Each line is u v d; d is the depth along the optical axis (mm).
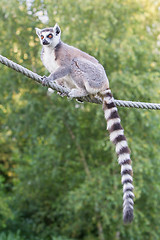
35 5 10430
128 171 4867
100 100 5867
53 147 12180
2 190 15289
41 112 11812
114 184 11125
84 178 12141
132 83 10516
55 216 13906
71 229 12758
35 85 10969
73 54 5934
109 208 11039
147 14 11680
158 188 11117
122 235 12328
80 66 5812
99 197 10805
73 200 11258
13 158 14352
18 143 14188
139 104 5832
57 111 11453
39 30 6043
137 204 11773
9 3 10273
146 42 11422
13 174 15883
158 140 11906
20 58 10203
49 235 13453
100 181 10961
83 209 12172
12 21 10539
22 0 10469
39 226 13352
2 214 13039
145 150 10781
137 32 11812
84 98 5883
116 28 11258
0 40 10539
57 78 5676
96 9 10602
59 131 11891
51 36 5855
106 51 10719
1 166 16266
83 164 12086
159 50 12180
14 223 13938
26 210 14586
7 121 12344
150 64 11984
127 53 10500
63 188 12953
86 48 10391
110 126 5332
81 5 10289
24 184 13281
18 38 10453
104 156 11930
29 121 11906
